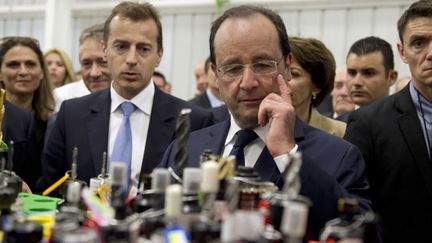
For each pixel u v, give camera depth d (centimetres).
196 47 480
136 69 191
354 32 415
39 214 105
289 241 71
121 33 191
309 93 198
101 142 190
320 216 111
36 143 252
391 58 265
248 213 71
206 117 199
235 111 129
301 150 133
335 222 79
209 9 473
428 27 158
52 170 197
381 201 167
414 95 170
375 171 169
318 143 138
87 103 202
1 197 96
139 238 76
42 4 560
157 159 186
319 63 193
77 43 548
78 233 68
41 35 561
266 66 126
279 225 77
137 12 194
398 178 164
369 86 260
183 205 80
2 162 112
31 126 250
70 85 338
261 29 125
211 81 338
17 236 73
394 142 166
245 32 124
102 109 197
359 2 411
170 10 489
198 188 83
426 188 161
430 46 158
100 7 532
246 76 124
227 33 126
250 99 126
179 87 487
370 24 409
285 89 126
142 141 191
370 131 171
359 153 137
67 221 76
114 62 193
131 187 114
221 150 138
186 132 98
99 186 107
